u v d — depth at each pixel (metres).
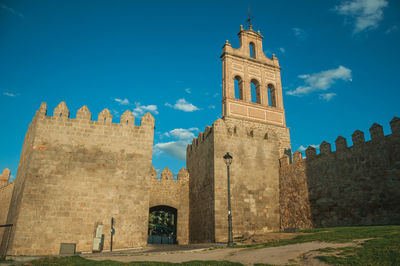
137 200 24.66
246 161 28.95
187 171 35.53
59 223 22.58
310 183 25.88
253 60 36.91
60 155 24.36
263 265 11.34
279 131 34.41
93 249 21.72
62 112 25.56
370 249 11.20
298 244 14.88
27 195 22.72
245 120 33.25
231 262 12.09
